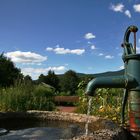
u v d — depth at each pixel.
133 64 3.46
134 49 3.55
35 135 3.72
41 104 8.12
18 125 4.81
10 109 7.35
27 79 9.31
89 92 3.30
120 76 3.44
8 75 26.39
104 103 6.16
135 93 3.46
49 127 4.47
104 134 2.96
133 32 3.57
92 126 4.11
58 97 12.23
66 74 23.62
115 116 5.21
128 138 3.50
